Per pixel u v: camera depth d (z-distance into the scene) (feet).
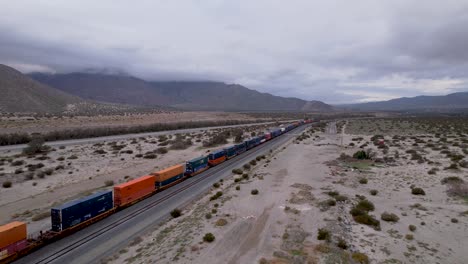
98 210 107.76
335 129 479.82
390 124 539.29
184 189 147.02
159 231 98.22
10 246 79.56
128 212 116.06
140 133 412.57
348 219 100.22
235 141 336.08
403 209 110.42
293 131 458.09
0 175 164.35
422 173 157.69
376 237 87.10
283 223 96.32
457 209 108.37
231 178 167.84
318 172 172.35
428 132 375.04
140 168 196.75
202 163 188.75
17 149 250.37
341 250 78.18
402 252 78.84
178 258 76.13
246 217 102.73
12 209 121.19
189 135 389.39
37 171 175.94
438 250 80.33
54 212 93.56
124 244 89.25
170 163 214.48
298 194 126.52
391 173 163.12
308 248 79.10
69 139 326.85
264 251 78.02
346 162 200.95
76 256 82.28
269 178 159.53
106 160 216.74
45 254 83.51
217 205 116.78
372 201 119.55
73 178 168.35
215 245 82.28
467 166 163.63
